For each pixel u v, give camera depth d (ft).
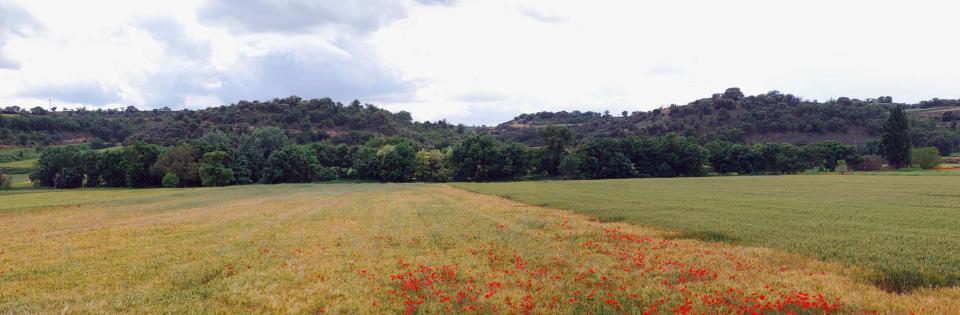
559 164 411.34
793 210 94.32
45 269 47.01
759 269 44.78
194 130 543.39
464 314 33.42
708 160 423.64
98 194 217.77
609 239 62.75
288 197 167.02
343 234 70.44
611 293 37.27
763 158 402.93
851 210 92.07
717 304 34.22
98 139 536.01
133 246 60.54
